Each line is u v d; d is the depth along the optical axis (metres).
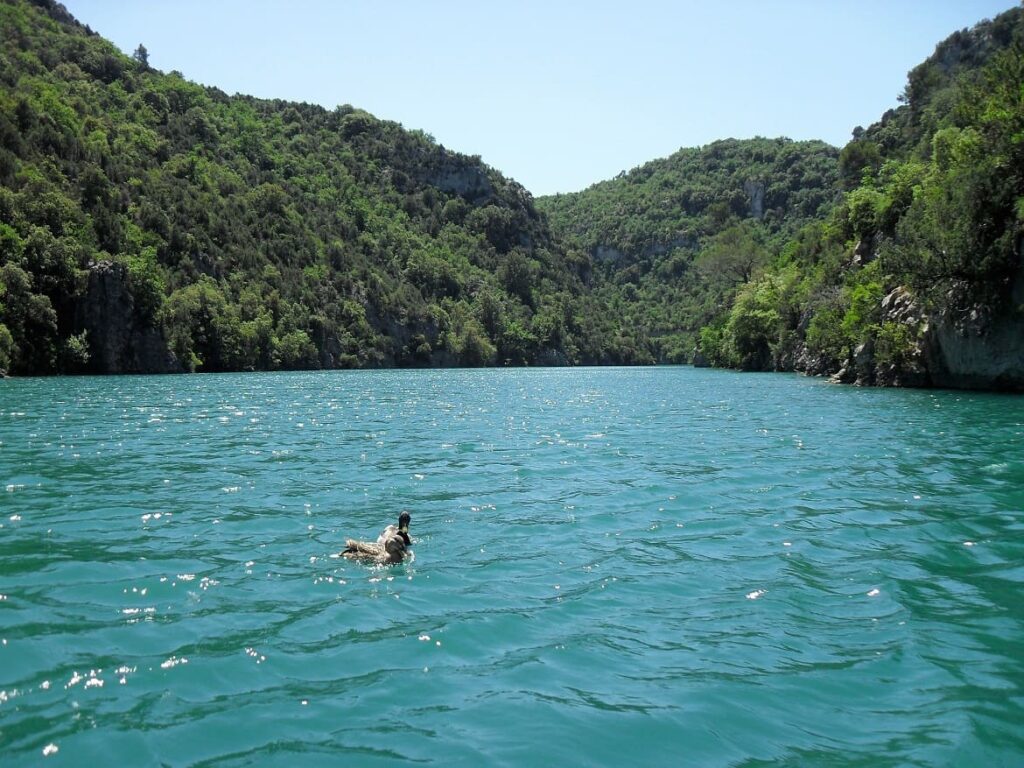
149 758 6.48
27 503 16.34
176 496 17.27
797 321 98.12
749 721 7.20
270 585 11.10
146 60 193.00
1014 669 8.27
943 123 88.62
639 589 11.00
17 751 6.54
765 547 13.15
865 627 9.49
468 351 162.25
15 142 101.81
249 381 76.00
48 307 80.75
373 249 173.88
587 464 22.08
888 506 16.08
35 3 181.50
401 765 6.41
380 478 19.77
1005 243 44.72
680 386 67.31
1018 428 29.17
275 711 7.34
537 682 8.01
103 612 9.91
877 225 74.31
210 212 132.00
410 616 9.88
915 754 6.62
